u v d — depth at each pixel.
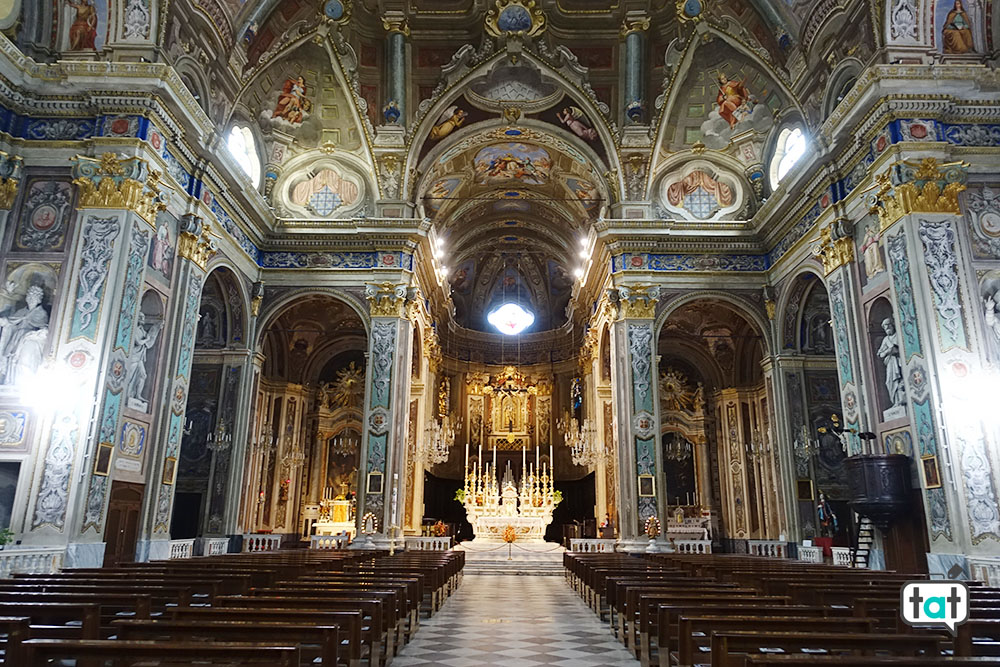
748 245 20.08
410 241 19.98
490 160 24.20
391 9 19.31
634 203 20.62
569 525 28.36
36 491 11.04
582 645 7.95
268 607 5.38
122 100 12.84
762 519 24.06
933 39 13.41
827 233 15.34
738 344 25.78
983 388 11.52
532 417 33.16
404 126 20.55
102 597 5.32
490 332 34.81
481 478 27.03
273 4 17.12
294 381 25.67
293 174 20.77
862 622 4.38
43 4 13.49
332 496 26.52
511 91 20.66
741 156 20.64
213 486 18.00
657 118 20.33
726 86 19.62
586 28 19.80
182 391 14.48
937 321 11.85
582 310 28.59
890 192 12.95
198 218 14.77
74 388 11.49
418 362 24.47
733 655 3.69
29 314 11.91
